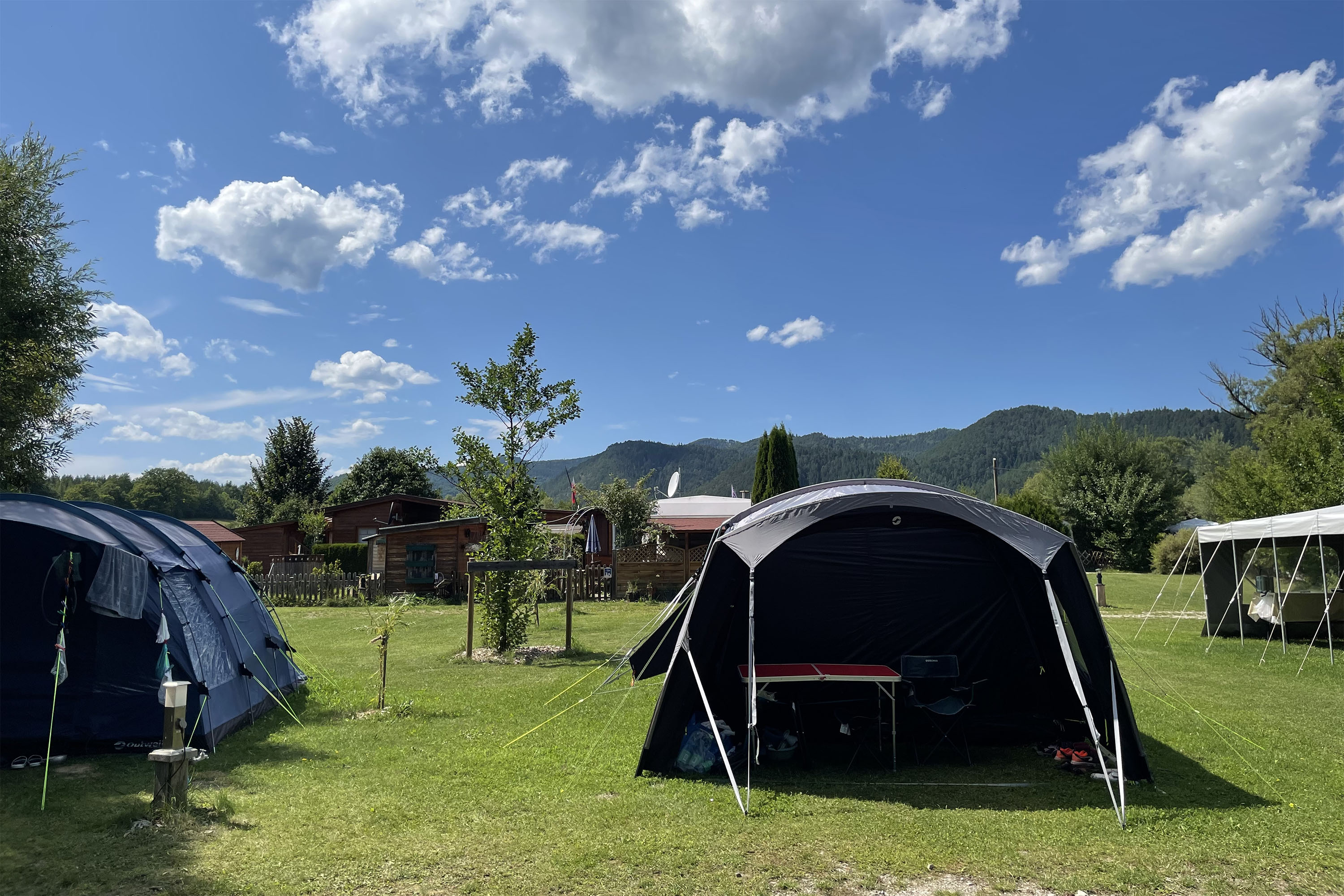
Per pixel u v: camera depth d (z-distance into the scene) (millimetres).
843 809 5504
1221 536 15180
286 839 4836
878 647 7738
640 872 4418
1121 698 6145
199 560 8328
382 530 25281
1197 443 54781
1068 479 39250
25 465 15164
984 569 7691
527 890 4180
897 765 6723
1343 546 14672
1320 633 14703
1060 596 6332
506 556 12906
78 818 5141
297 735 7445
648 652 9055
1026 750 7254
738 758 6562
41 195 15375
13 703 6508
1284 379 35406
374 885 4227
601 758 6680
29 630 6613
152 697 6770
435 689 9805
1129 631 16125
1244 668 11719
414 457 48375
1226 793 5820
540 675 10961
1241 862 4570
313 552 32156
